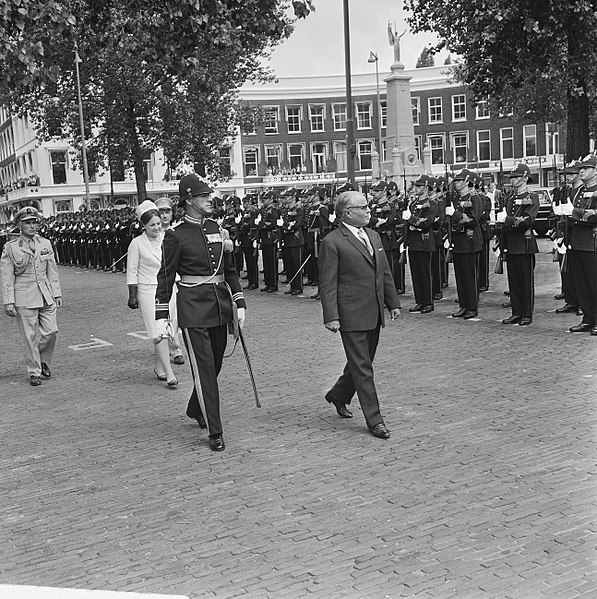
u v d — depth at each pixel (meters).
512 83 20.98
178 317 6.84
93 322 15.22
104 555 4.82
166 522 5.27
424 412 7.46
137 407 8.45
